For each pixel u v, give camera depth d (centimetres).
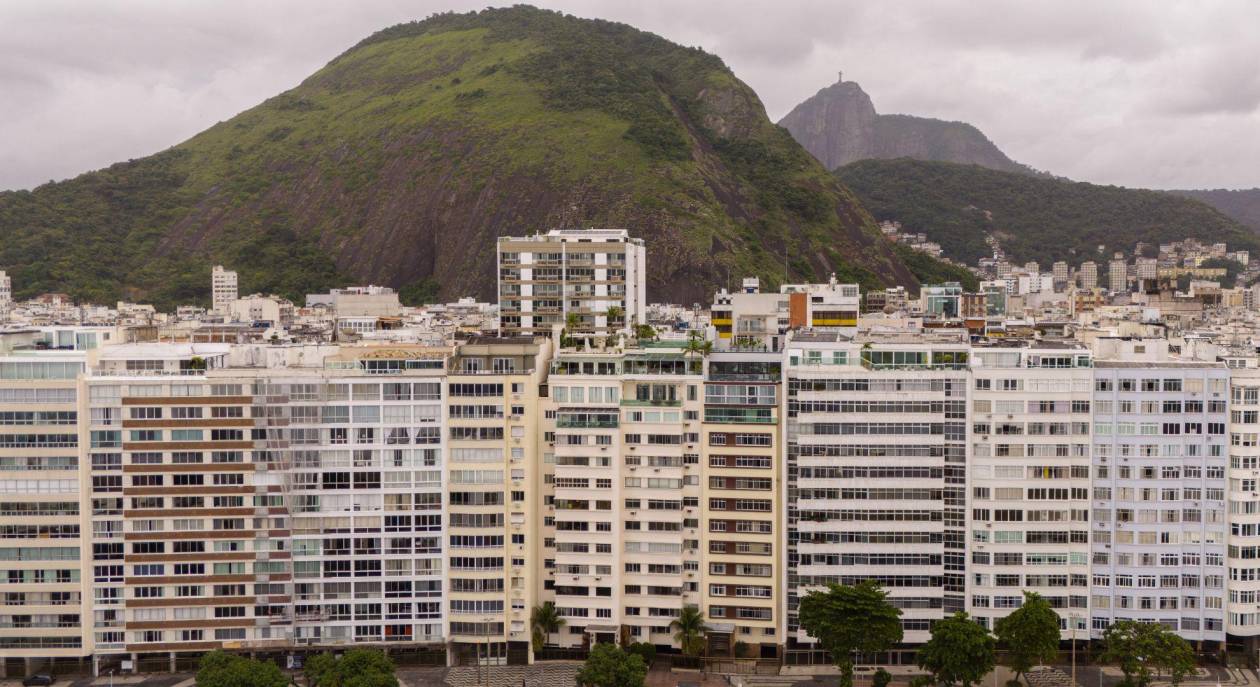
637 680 17912
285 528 19675
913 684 18550
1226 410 19512
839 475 19825
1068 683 19175
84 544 19400
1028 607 18688
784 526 19962
